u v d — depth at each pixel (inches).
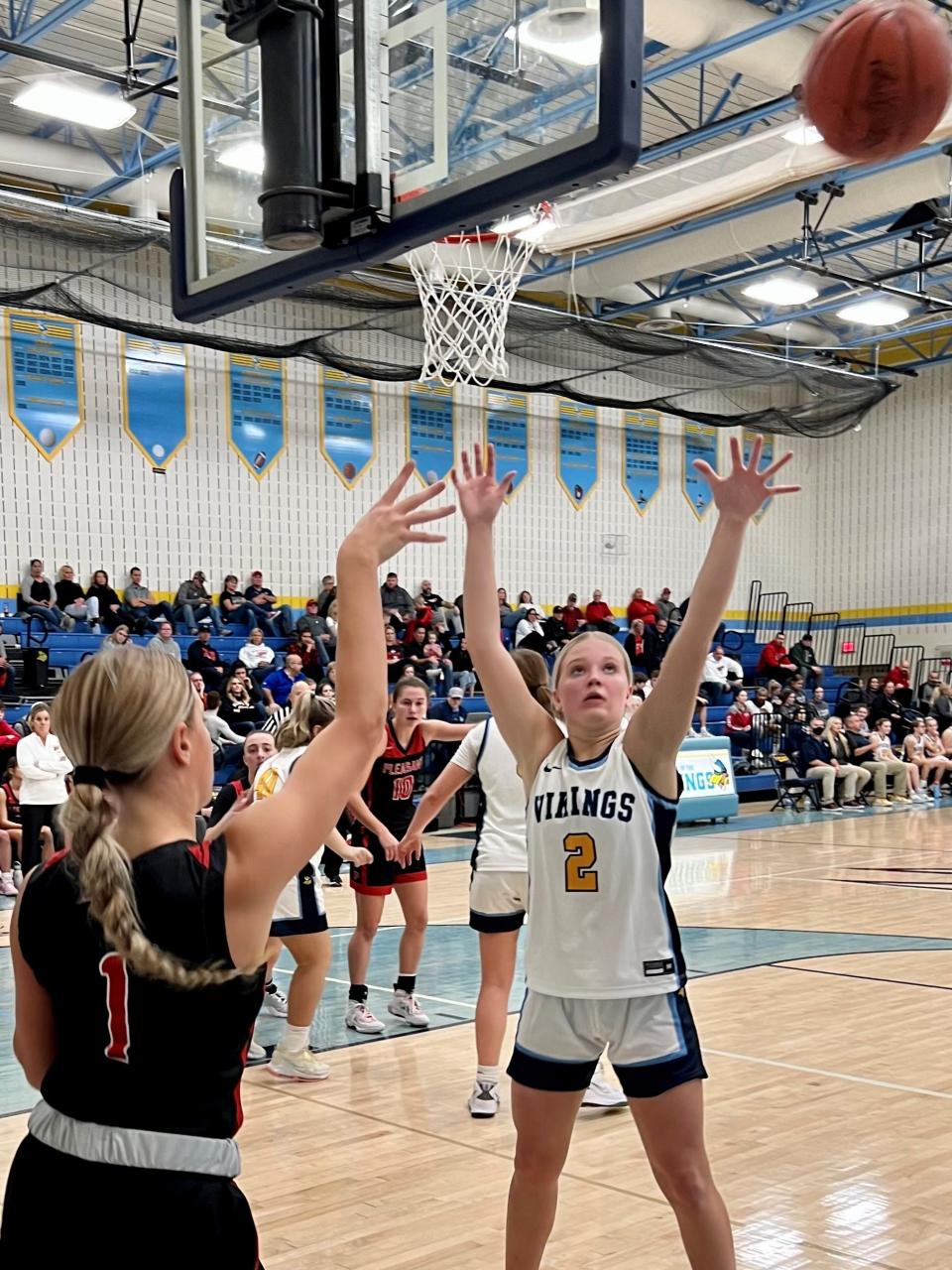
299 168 133.3
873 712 789.9
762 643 928.3
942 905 366.0
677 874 432.5
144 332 557.9
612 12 114.9
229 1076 62.6
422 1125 178.2
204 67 155.4
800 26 459.2
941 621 890.1
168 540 657.6
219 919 61.2
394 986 269.7
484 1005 183.9
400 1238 139.0
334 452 721.6
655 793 108.4
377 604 70.2
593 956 106.7
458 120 129.7
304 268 142.3
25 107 454.3
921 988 262.2
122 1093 60.2
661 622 799.7
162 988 60.1
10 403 609.9
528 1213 109.1
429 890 406.3
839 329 854.5
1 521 603.8
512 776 185.6
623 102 114.3
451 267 340.5
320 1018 244.5
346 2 136.3
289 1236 139.9
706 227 607.2
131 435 646.5
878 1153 163.8
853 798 680.4
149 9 481.4
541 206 342.6
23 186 585.9
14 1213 61.2
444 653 692.1
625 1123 178.7
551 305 728.3
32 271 582.6
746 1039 223.0
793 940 316.2
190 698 65.9
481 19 129.0
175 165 568.4
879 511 927.7
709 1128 174.6
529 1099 108.8
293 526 705.0
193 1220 59.0
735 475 101.2
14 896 406.0
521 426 799.1
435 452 763.4
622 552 845.8
